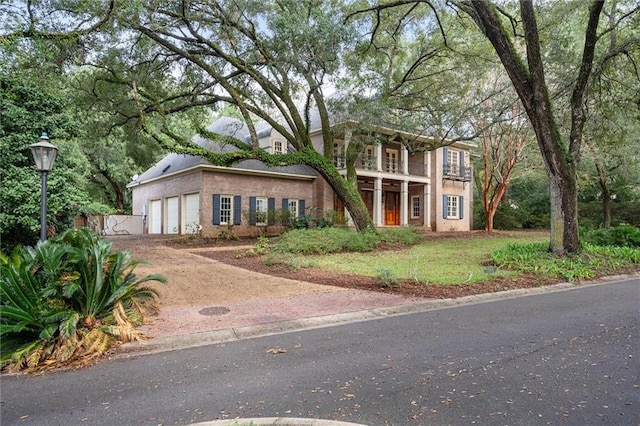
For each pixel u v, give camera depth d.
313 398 3.27
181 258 12.36
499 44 11.07
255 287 8.28
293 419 2.89
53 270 4.65
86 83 13.88
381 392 3.37
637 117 14.54
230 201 19.33
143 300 5.94
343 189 16.47
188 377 3.80
